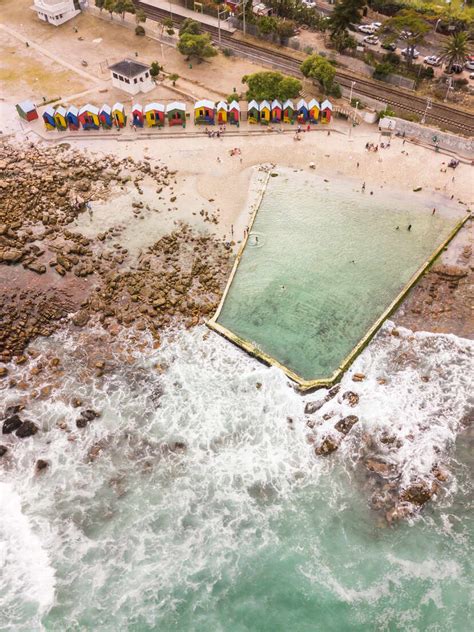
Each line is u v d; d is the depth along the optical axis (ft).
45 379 189.26
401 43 368.48
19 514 156.97
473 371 188.85
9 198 255.70
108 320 206.69
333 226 245.24
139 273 222.28
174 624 136.98
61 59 368.48
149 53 372.38
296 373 188.24
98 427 176.35
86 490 161.99
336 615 138.31
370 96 324.19
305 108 299.17
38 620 137.49
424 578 143.84
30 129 306.14
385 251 232.53
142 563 147.43
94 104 321.11
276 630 136.15
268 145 293.02
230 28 395.14
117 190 263.70
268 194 262.88
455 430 173.17
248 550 149.79
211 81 341.00
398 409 178.09
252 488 161.79
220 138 298.76
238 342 197.88
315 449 169.68
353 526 153.89
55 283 219.41
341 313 207.92
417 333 201.36
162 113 298.56
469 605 138.62
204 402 182.60
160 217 248.93
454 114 307.58
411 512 156.04
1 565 147.02
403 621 136.77
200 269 224.94
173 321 207.10
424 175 270.67
